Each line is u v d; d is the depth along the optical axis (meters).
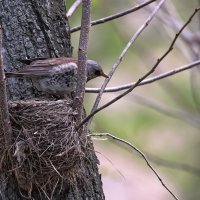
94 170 10.23
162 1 11.14
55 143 9.41
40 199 9.64
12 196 9.67
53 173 9.47
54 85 10.62
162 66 18.33
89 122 10.05
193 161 18.09
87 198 10.02
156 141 17.25
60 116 9.55
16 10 10.33
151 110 16.95
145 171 18.89
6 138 9.30
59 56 10.61
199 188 18.61
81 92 9.70
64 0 10.91
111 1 16.66
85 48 9.62
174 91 17.44
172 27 14.84
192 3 17.89
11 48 10.26
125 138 16.25
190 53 15.38
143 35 18.03
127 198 18.03
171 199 18.70
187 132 17.97
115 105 16.73
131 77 17.97
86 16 9.62
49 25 10.53
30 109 9.55
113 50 16.64
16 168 9.33
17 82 10.32
